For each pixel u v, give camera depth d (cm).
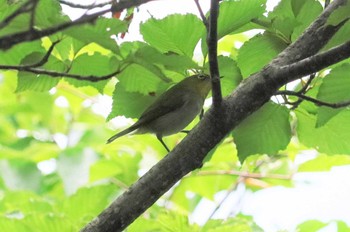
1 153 1719
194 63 795
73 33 740
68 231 1136
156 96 1020
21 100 2028
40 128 1966
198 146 855
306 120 1048
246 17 939
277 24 952
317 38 906
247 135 1023
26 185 1723
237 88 868
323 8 984
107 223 834
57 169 1565
